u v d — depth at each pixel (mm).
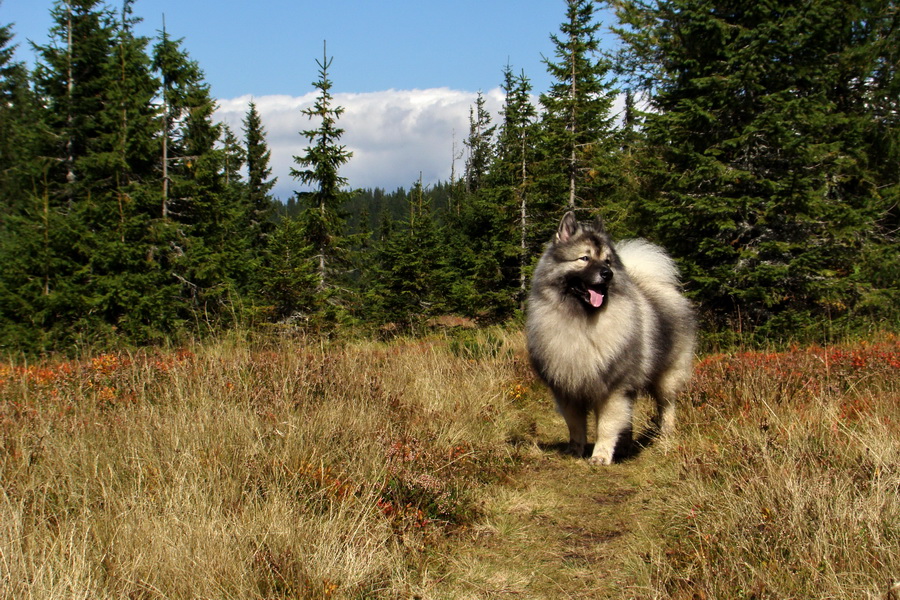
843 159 10297
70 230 16328
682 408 6586
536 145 23359
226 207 21922
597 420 5824
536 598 3297
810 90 10875
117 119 19000
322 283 19891
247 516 3480
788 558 3135
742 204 10195
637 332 5703
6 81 28031
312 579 3051
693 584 3135
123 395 5891
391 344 11750
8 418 4887
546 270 5766
